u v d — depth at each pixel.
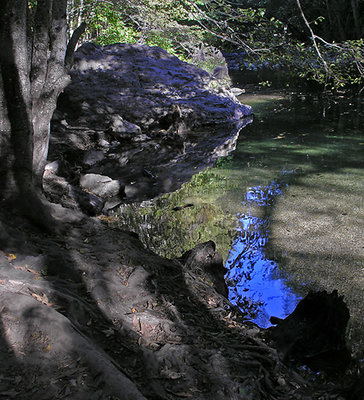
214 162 10.63
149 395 3.01
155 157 11.18
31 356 2.86
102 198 8.20
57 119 12.38
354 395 3.31
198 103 14.72
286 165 10.05
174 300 4.41
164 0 16.20
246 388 3.31
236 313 4.70
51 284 3.75
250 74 25.16
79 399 2.63
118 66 14.70
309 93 19.44
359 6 25.42
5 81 4.57
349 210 7.36
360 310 4.82
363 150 10.95
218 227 6.97
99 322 3.62
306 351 4.03
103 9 16.08
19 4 4.49
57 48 5.41
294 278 5.51
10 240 4.25
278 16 25.14
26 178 4.86
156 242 6.41
